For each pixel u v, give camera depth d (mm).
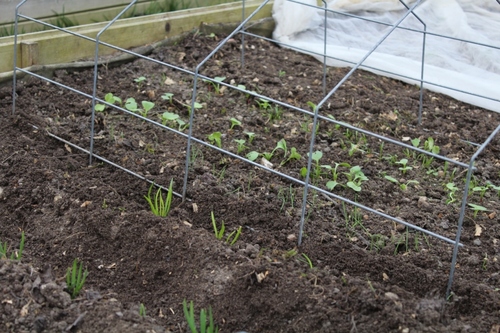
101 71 5188
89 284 3166
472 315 3021
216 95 4988
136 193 3797
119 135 4328
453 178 4156
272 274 3053
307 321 2873
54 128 4305
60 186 3750
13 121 4344
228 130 4492
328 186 3779
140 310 2963
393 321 2820
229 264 3150
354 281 3068
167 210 3549
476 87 5277
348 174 3949
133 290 3156
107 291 3129
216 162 4109
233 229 3518
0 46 4730
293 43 6066
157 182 3848
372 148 4441
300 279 3057
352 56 5750
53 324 2803
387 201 3857
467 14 6141
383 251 3408
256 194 3812
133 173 3902
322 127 4637
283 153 4273
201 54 5629
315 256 3314
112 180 3889
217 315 2963
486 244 3537
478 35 5766
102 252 3340
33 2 5523
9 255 3314
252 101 4926
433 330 2811
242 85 5094
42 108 4578
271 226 3541
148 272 3211
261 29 6238
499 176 4246
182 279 3154
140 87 4992
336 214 3695
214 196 3715
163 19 5727
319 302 2930
